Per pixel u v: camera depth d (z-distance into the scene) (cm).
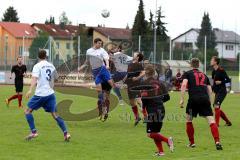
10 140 2278
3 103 4541
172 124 3091
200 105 2142
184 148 2148
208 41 8400
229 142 2350
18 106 4194
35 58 8312
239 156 1931
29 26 15912
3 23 15362
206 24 16312
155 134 1966
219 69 2983
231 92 7350
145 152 2020
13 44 9131
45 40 8294
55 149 2055
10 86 7869
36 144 2178
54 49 8138
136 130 2747
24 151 1989
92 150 2048
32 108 2275
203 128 2891
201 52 8012
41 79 2264
